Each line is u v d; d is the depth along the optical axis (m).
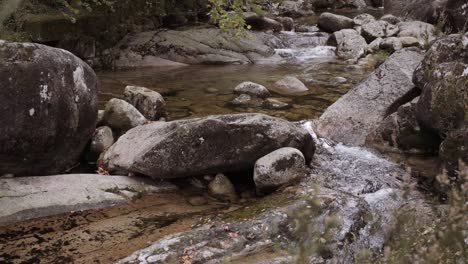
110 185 5.03
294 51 12.86
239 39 12.45
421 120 5.77
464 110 5.15
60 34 10.01
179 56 11.68
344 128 6.59
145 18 12.69
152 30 12.49
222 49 12.07
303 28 15.66
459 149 4.77
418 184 5.14
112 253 4.04
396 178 5.38
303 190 4.89
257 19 14.72
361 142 6.38
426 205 4.38
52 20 9.83
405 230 2.84
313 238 2.81
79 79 5.37
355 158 5.93
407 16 15.84
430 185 5.09
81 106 5.38
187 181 5.36
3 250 4.04
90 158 5.88
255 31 14.35
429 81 5.89
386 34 13.31
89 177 5.07
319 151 6.11
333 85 9.48
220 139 5.22
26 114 4.78
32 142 4.87
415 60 7.10
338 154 6.05
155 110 7.01
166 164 5.18
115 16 11.33
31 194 4.68
